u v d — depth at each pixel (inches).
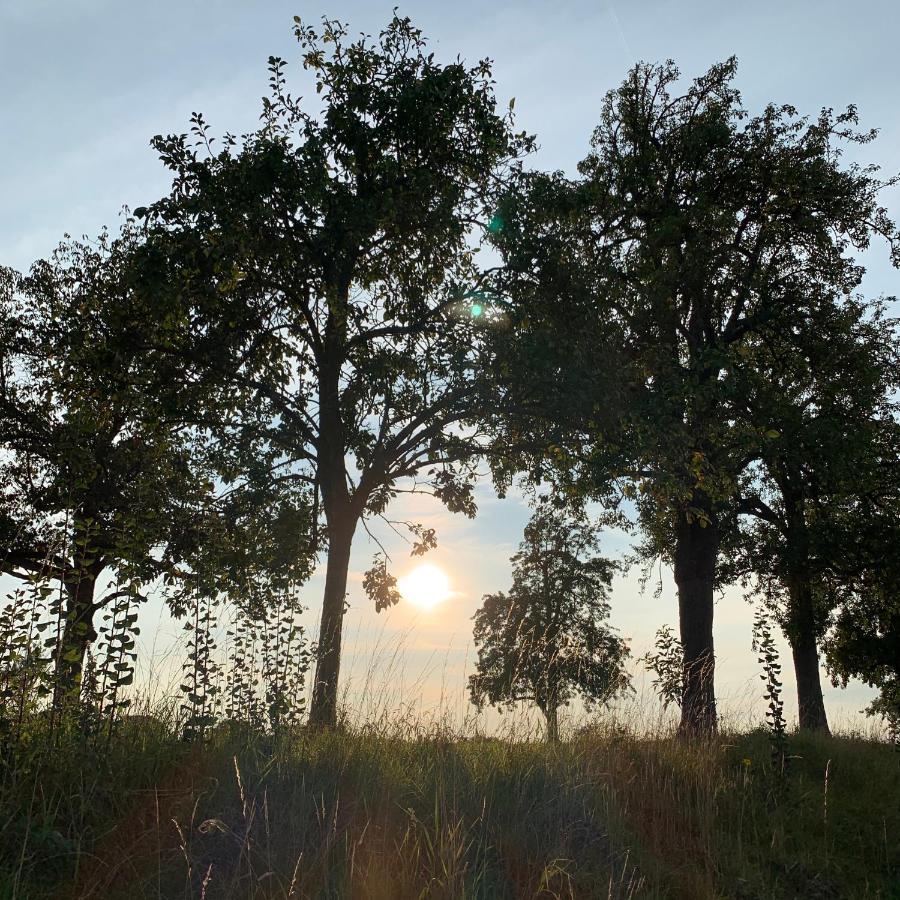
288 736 322.7
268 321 654.5
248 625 370.9
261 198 591.5
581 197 665.0
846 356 844.6
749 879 300.8
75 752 255.8
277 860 224.5
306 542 684.7
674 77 866.8
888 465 903.1
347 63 683.4
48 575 274.8
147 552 601.0
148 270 566.9
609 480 692.1
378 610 695.7
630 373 655.1
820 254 857.5
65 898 201.2
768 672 429.7
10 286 857.5
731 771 415.2
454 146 672.4
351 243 611.5
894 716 902.4
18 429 813.2
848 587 962.7
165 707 320.5
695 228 812.6
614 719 445.4
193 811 239.3
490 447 700.0
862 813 392.5
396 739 356.8
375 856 233.1
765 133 844.6
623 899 255.8
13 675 255.3
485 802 281.4
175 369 652.7
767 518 970.7
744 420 791.1
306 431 677.9
